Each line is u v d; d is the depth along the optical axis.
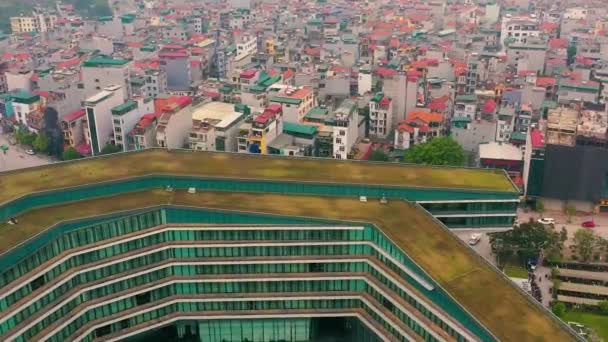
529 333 115.75
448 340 126.81
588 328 165.12
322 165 178.38
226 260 152.12
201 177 164.12
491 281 130.25
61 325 137.62
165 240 152.12
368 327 151.50
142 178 162.25
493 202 163.88
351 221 149.38
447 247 141.62
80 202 153.50
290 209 154.62
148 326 152.38
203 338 161.12
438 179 169.75
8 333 127.25
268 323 158.62
